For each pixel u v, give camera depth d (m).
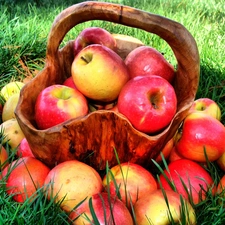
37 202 0.44
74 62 0.51
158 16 0.46
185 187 0.47
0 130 0.61
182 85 0.53
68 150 0.48
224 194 0.49
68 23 0.51
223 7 1.48
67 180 0.45
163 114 0.47
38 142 0.47
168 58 0.94
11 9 1.39
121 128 0.47
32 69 0.92
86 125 0.46
